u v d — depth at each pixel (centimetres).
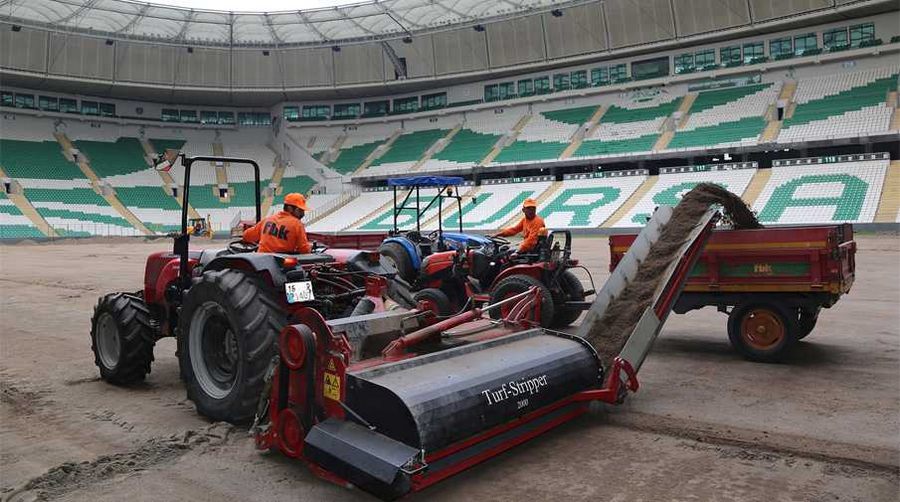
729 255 633
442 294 789
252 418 421
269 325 416
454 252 827
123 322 535
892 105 3052
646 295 505
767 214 2816
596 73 4147
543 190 3747
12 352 694
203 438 411
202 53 4491
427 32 4316
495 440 357
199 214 4294
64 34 4091
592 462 371
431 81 4531
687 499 321
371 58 4559
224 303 427
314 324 347
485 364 370
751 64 3638
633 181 3556
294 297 421
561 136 3981
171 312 547
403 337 382
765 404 477
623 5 3772
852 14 3294
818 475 348
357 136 4919
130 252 2788
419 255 965
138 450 396
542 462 372
